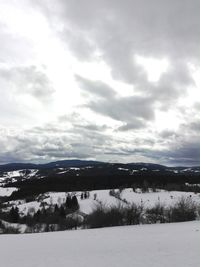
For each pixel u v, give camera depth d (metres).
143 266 12.74
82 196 147.62
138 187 158.62
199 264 12.68
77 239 24.44
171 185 157.00
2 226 74.62
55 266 13.71
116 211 43.81
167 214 44.53
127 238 23.39
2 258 16.33
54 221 67.94
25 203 151.50
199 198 70.00
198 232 25.39
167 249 16.78
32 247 20.45
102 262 14.07
